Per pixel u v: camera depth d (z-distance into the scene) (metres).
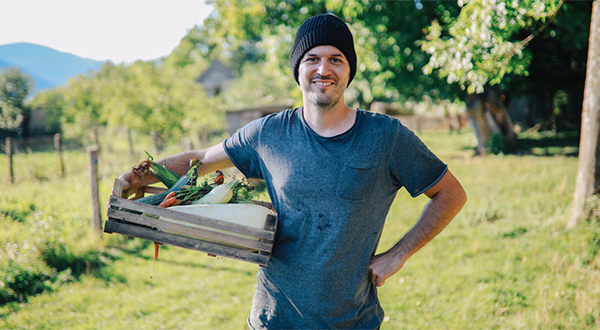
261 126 1.81
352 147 1.65
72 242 5.63
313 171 1.66
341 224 1.66
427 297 4.33
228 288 4.95
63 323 3.97
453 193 1.79
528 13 3.98
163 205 1.77
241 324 4.09
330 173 1.65
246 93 31.20
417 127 30.78
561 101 24.28
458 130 29.22
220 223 1.66
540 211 6.40
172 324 4.04
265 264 1.67
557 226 5.45
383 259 1.80
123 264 5.53
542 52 12.37
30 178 9.70
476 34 4.29
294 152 1.71
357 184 1.64
